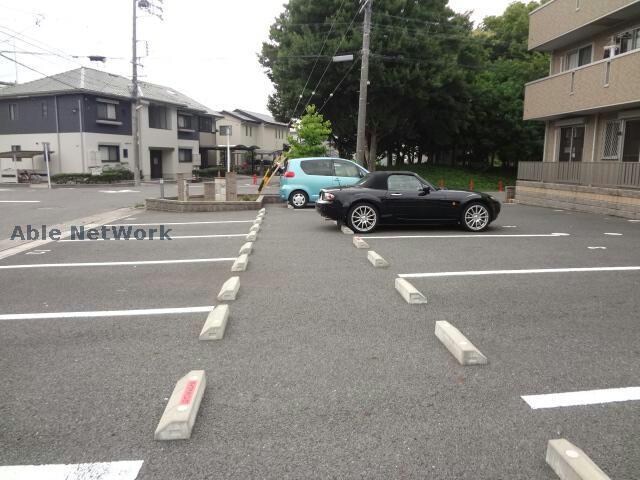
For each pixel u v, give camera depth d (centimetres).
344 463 254
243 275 639
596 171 1428
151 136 3738
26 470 248
